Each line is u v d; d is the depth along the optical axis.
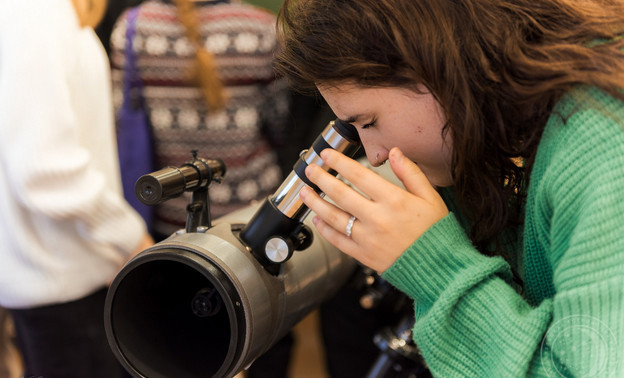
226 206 1.42
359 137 0.71
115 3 1.53
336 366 1.46
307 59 0.67
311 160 0.71
